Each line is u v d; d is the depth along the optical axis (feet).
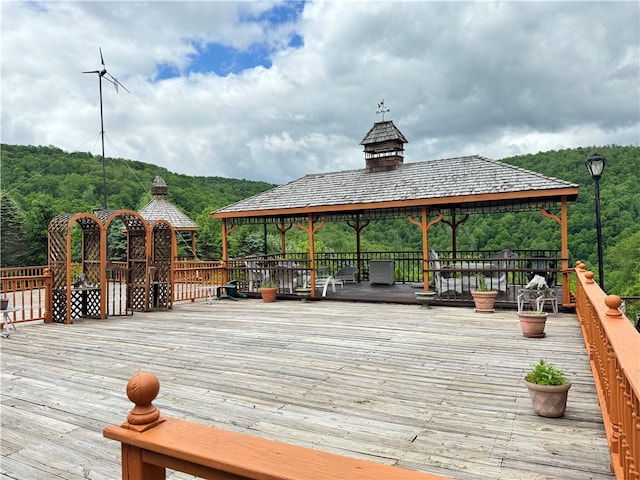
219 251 93.61
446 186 31.76
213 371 16.07
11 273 53.62
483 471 8.72
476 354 17.71
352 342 20.26
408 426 10.94
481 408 12.05
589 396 12.78
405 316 26.96
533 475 8.54
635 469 5.58
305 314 28.71
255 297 38.01
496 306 29.04
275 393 13.56
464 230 70.38
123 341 21.61
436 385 14.06
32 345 21.06
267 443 3.64
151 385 4.12
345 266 45.06
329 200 35.50
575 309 26.50
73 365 17.33
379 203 32.55
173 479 8.82
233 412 12.04
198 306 33.60
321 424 11.14
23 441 10.62
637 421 5.44
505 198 28.55
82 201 102.94
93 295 29.68
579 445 9.75
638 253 60.75
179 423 4.13
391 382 14.44
